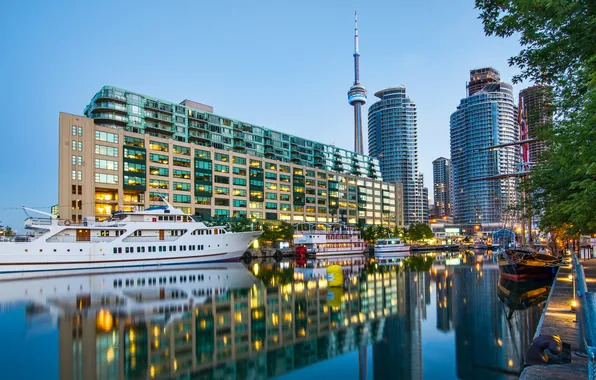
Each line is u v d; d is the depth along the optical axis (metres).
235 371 21.62
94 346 25.45
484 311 35.06
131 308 36.84
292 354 24.30
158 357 23.61
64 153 101.31
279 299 41.72
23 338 27.16
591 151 15.18
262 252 120.81
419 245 193.75
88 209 103.38
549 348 15.70
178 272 70.06
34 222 70.81
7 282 55.81
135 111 120.06
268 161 153.25
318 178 176.25
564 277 38.03
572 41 13.70
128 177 110.94
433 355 23.86
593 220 20.56
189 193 125.88
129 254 76.62
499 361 22.61
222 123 144.12
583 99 16.77
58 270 70.31
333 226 165.00
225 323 31.39
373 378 20.55
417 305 38.22
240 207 140.75
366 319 32.78
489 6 16.58
